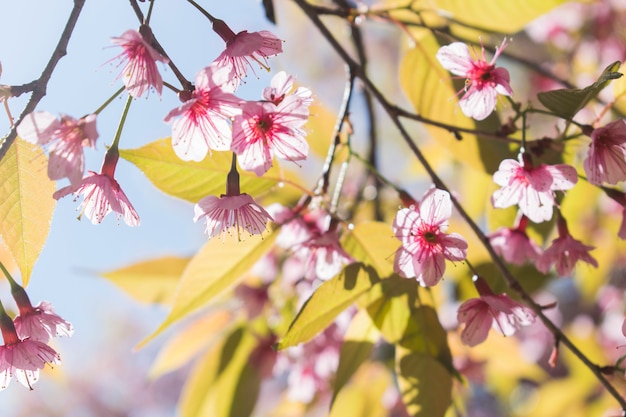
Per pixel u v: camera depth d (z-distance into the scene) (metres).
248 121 0.50
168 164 0.55
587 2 0.65
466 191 0.72
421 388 0.56
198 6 0.51
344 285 0.54
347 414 0.74
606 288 0.98
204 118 0.49
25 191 0.51
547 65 0.92
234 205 0.50
